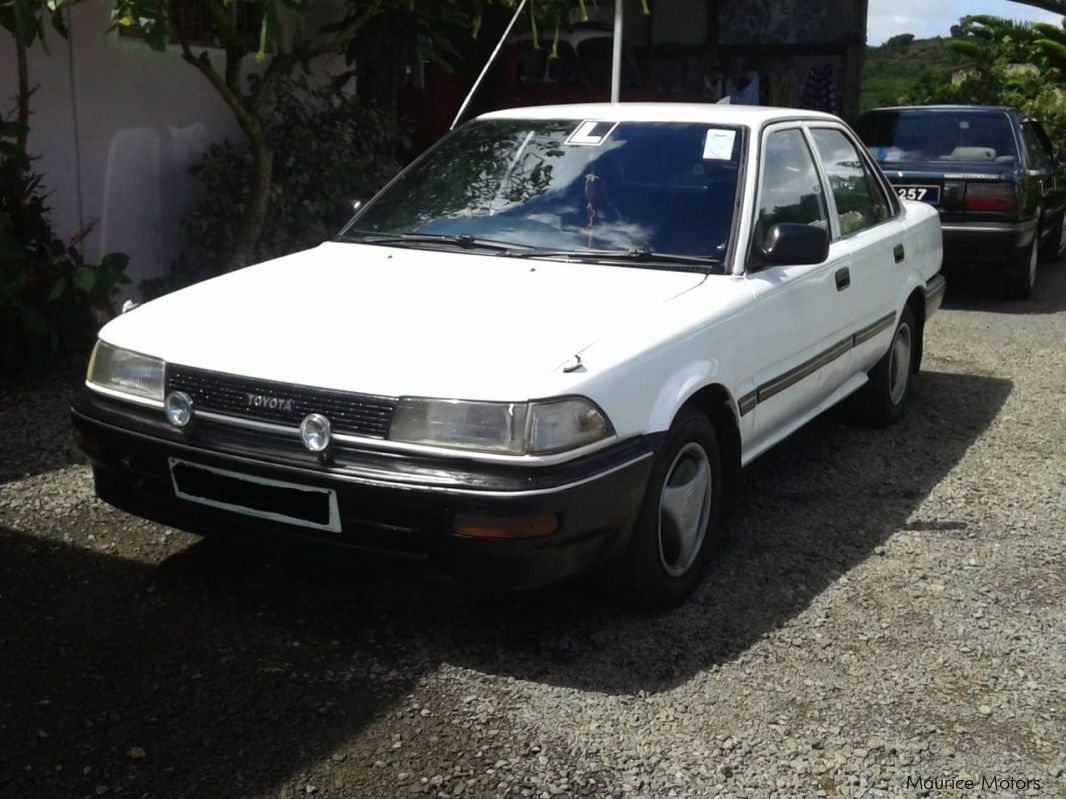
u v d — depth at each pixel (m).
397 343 3.61
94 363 4.00
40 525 4.59
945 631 4.03
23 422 5.79
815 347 5.02
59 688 3.43
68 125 7.13
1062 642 3.98
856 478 5.62
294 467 3.49
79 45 7.10
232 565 4.28
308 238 7.80
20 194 6.23
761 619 4.07
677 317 3.95
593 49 13.53
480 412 3.36
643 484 3.68
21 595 4.00
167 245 7.93
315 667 3.61
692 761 3.22
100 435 3.88
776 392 4.65
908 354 6.60
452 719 3.36
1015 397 7.23
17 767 3.05
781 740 3.33
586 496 3.44
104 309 6.73
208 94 8.05
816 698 3.56
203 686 3.47
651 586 3.93
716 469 4.23
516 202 4.79
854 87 18.16
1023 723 3.48
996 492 5.47
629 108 5.17
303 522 3.55
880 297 5.83
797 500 5.28
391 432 3.41
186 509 3.77
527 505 3.32
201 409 3.67
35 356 6.36
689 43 18.50
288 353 3.62
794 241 4.40
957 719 3.48
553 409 3.38
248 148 7.73
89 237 7.38
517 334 3.67
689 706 3.49
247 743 3.20
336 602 4.03
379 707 3.41
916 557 4.66
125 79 7.43
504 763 3.17
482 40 12.43
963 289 11.16
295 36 7.48
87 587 4.08
